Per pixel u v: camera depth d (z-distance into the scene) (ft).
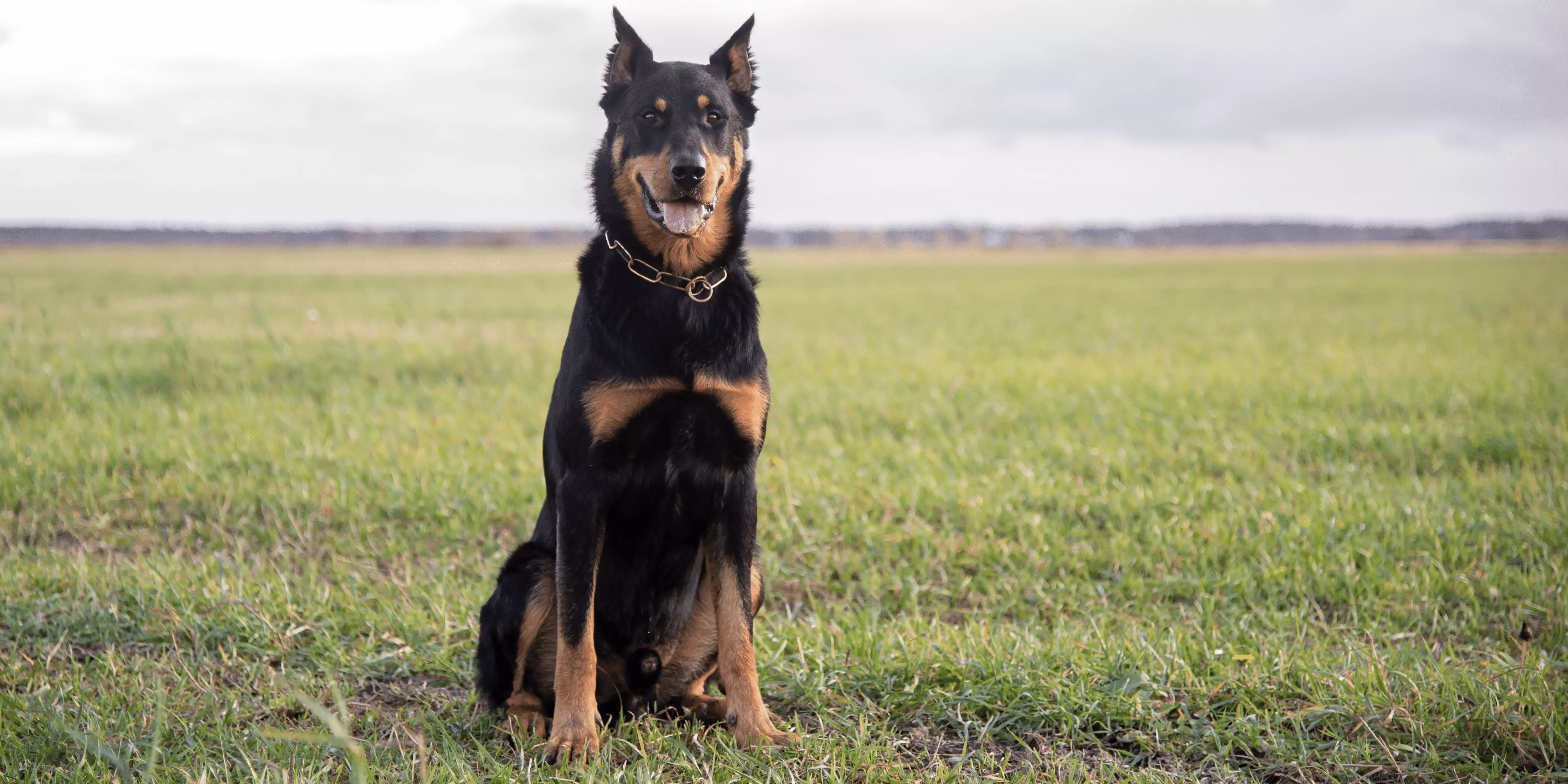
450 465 20.62
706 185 10.52
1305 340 46.26
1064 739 10.20
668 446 10.42
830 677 11.46
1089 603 14.46
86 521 17.87
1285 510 17.42
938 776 9.35
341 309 63.46
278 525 17.46
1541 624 13.10
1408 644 12.42
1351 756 9.48
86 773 9.13
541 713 10.81
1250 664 11.25
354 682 11.71
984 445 22.82
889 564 16.08
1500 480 18.97
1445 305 69.31
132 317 53.67
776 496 18.99
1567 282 102.68
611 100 11.79
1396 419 25.16
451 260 195.21
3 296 70.49
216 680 11.73
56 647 12.23
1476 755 9.37
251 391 29.94
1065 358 38.93
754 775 9.46
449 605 13.92
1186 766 9.66
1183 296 86.43
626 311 10.40
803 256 270.46
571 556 10.12
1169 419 24.86
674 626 11.11
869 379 33.73
